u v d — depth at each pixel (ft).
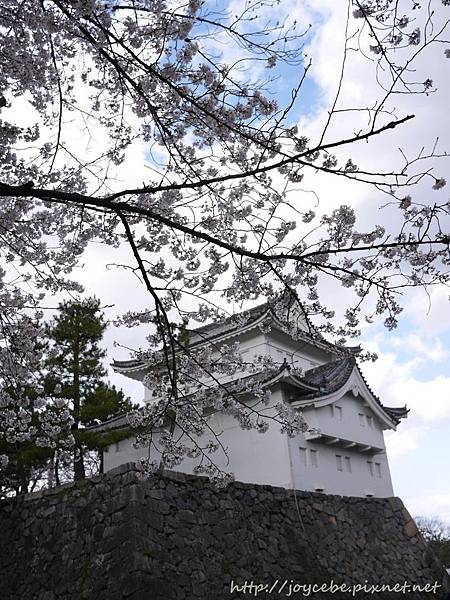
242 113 17.30
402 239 13.71
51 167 20.70
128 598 23.82
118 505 27.17
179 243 20.90
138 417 22.57
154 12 15.99
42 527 30.14
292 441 47.65
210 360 23.58
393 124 12.22
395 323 15.67
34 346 24.81
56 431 27.89
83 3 14.32
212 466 23.99
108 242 22.24
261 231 17.78
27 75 19.77
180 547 27.17
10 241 23.93
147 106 17.62
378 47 13.43
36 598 27.40
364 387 57.00
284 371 46.26
